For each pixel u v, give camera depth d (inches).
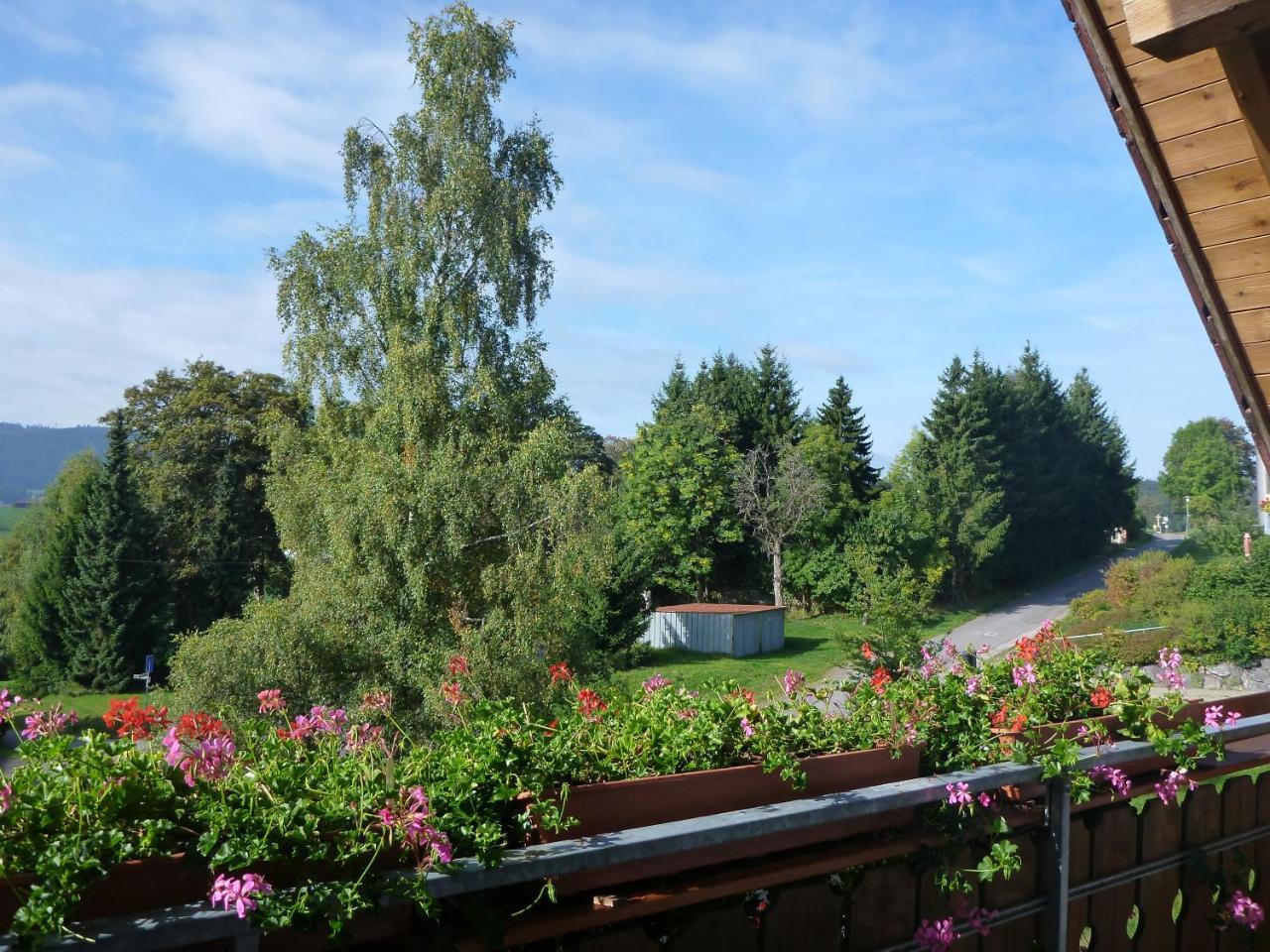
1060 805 101.6
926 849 93.1
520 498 751.1
